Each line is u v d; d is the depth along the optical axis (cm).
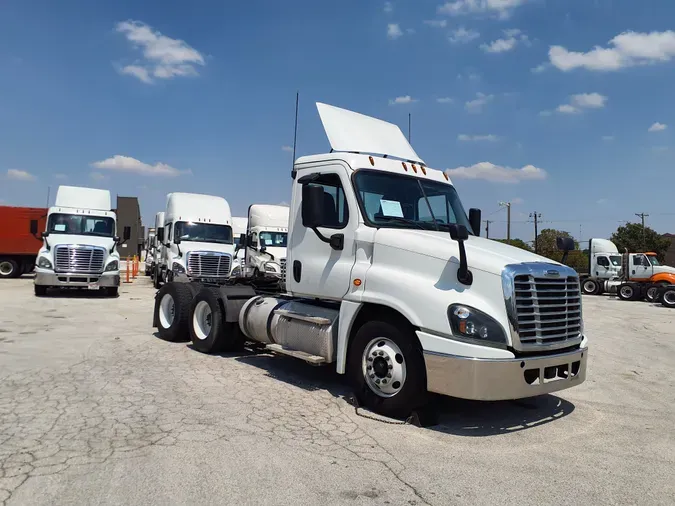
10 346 862
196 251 1922
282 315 684
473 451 461
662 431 538
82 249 1758
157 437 462
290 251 685
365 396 562
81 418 506
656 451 477
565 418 572
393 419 538
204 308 866
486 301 490
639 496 381
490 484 394
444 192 680
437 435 499
